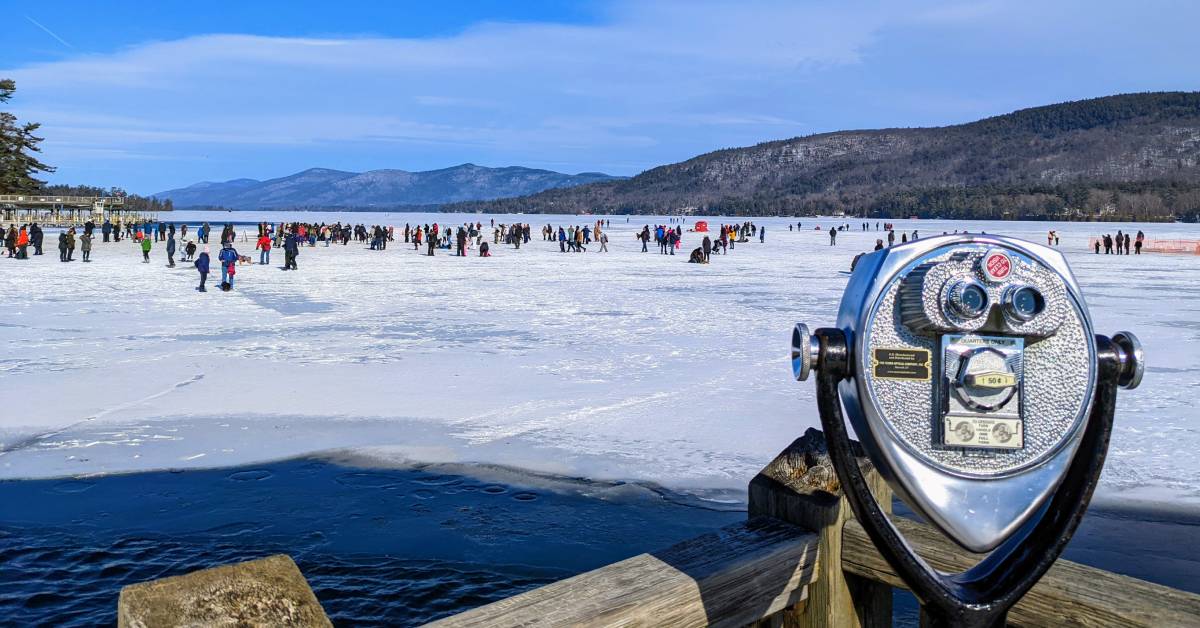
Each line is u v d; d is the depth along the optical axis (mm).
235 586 1450
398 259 42688
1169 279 30984
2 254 42781
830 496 2119
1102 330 17094
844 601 2131
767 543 2072
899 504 6941
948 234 1583
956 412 1528
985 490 1539
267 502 6949
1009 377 1505
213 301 21828
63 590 5355
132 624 1364
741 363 13219
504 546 6109
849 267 38625
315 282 28094
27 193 90375
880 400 1546
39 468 7762
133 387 11273
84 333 16094
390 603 5250
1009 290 1486
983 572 1644
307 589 1488
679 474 7652
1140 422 9398
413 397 10758
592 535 6301
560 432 9070
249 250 49750
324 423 9430
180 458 8102
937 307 1498
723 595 1933
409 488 7301
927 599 1602
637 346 14898
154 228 64938
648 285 27953
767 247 63344
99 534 6254
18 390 11023
